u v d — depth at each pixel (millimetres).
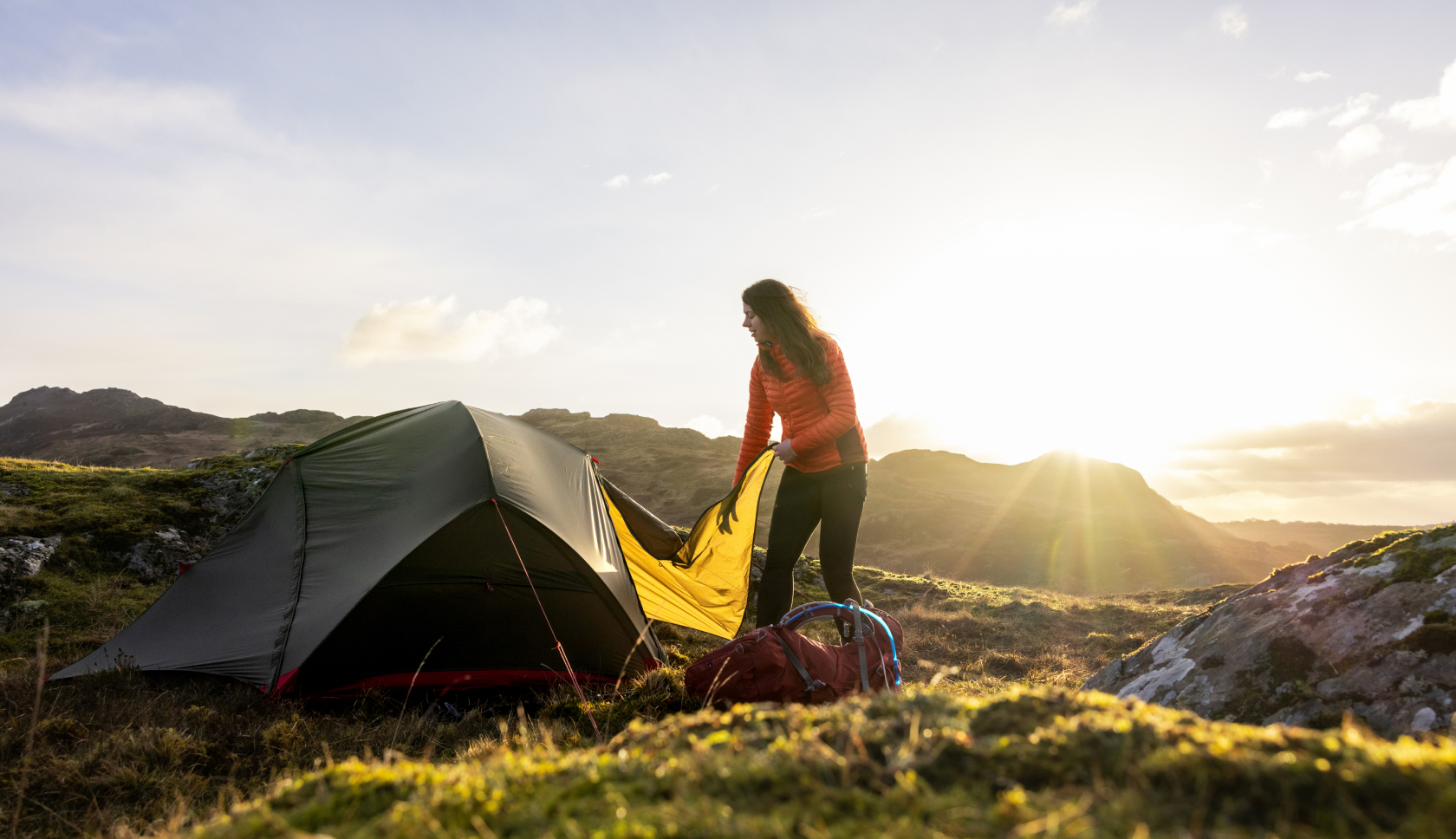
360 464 5273
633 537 6223
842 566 3875
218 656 4496
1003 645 8523
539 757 1540
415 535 4535
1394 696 2525
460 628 4578
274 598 4750
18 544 7207
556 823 1106
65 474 9523
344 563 4629
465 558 4578
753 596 8992
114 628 6285
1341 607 2932
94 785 2877
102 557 7668
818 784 1137
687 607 5879
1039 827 955
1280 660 2945
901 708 1444
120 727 3518
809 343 3756
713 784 1163
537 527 4738
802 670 3277
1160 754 1105
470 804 1189
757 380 4328
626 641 5051
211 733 3561
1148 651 3812
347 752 3416
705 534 5008
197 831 1345
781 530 3971
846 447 3844
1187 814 982
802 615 3555
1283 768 1022
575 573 4891
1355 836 898
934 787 1136
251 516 5543
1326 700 2686
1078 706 1380
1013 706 1406
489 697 4441
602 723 3855
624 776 1249
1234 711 2932
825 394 3826
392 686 4449
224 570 5219
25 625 6254
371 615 4363
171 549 8109
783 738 1310
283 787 1470
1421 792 939
